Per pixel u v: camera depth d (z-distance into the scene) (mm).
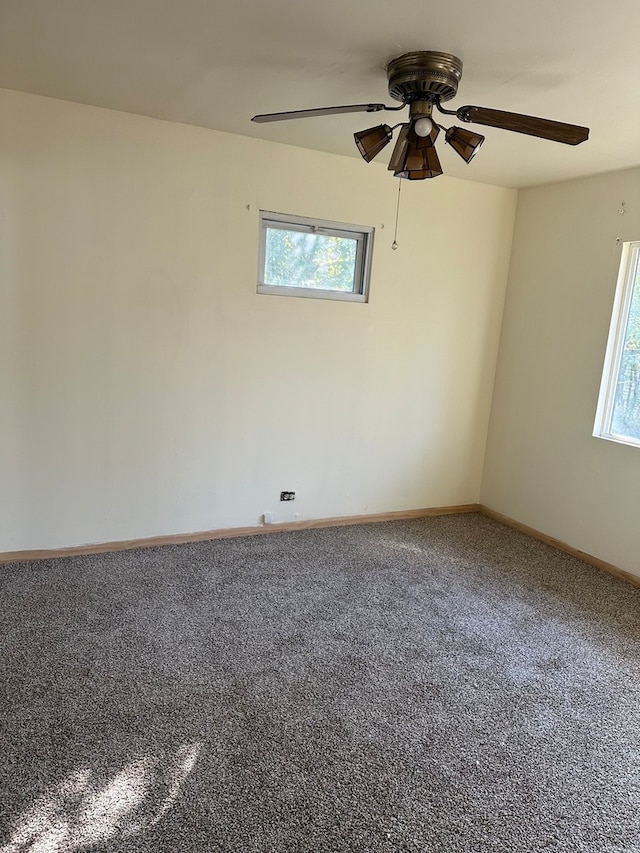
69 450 3271
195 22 2016
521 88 2402
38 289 3053
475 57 2146
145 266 3262
